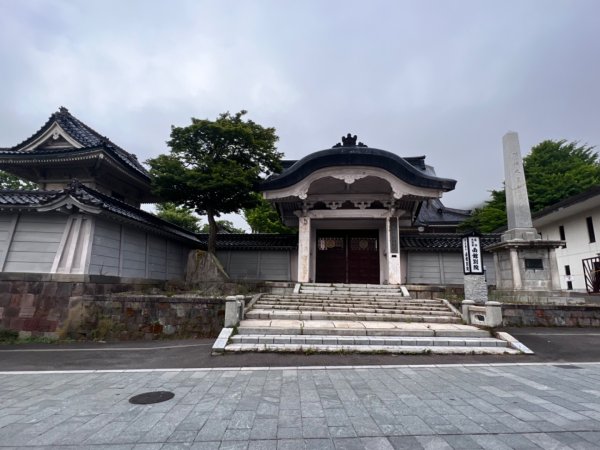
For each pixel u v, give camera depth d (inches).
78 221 484.1
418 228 986.1
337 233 781.9
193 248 800.3
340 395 208.1
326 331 371.2
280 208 749.9
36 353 349.4
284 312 449.4
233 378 247.3
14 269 472.7
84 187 509.4
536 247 532.4
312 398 202.5
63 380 246.1
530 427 161.0
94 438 149.6
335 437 150.6
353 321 432.5
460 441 146.7
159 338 435.5
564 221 902.4
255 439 148.7
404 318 439.5
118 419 170.9
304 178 637.9
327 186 708.0
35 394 213.0
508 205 594.6
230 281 629.3
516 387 226.4
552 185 1021.8
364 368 275.6
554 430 157.8
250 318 436.8
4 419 171.2
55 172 671.8
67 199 458.3
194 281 644.7
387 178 628.7
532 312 476.4
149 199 829.2
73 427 161.2
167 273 690.8
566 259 888.9
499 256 587.2
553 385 231.6
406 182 629.0
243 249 797.2
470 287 465.1
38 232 488.1
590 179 972.6
